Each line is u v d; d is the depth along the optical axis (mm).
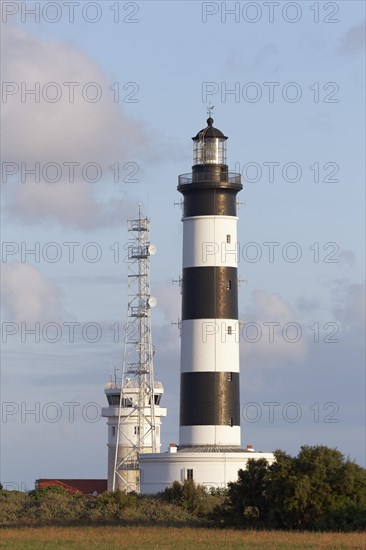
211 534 115938
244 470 133125
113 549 101250
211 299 155500
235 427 155375
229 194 157875
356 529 121188
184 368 156375
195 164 159750
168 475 154875
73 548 102000
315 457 128250
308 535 114438
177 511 142000
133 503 146625
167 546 103625
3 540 108875
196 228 157000
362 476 126750
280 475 126750
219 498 148125
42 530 121500
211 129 160625
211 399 154375
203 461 152625
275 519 126000
